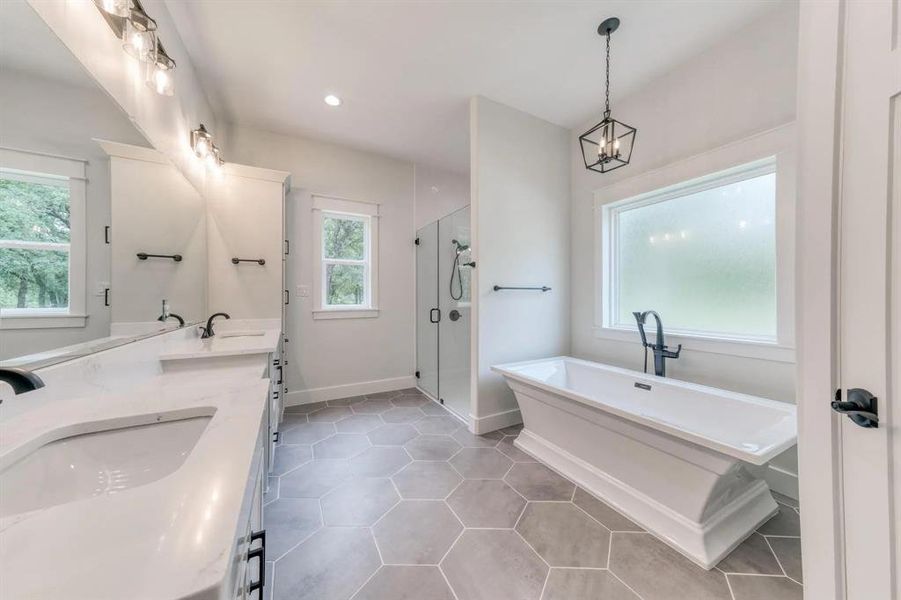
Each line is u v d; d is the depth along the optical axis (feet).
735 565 4.30
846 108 2.43
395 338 12.31
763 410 5.30
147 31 3.96
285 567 4.29
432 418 9.50
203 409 2.71
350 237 11.75
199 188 7.53
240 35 6.28
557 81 7.66
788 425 4.67
